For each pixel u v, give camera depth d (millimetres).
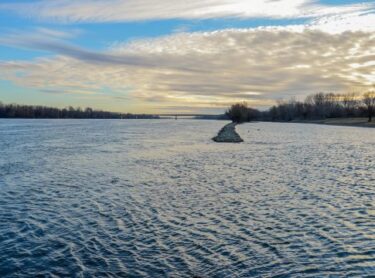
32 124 149875
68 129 108875
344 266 11156
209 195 20109
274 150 45000
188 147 49625
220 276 10641
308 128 111125
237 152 42750
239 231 14203
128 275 10789
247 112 187625
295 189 21516
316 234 13805
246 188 21891
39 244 13141
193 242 13133
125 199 19312
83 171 28828
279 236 13641
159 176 26281
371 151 43312
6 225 15227
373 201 18547
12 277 10789
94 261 11727
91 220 15750
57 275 10875
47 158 37344
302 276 10570
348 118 170250
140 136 75625
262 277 10555
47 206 18109
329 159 35688
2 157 38219
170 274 10797
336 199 19000
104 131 98312
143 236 13781
